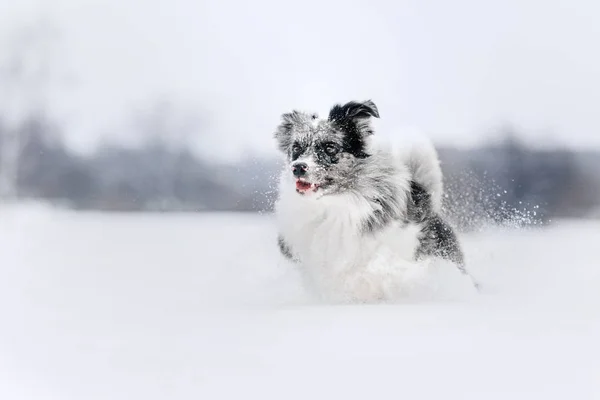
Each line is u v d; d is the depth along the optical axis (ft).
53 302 29.66
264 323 23.79
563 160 115.96
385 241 31.19
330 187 31.37
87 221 84.58
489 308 26.86
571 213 110.83
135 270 41.57
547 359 18.02
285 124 34.96
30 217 89.25
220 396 15.40
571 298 30.60
